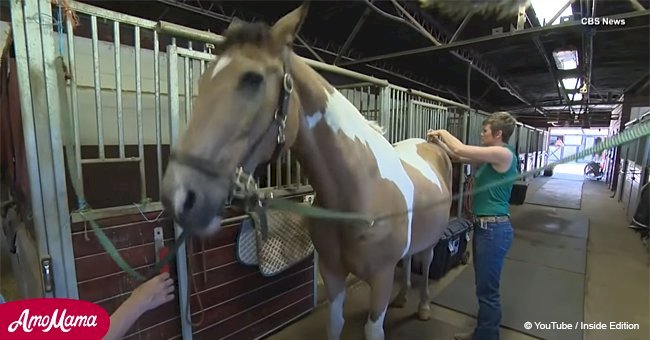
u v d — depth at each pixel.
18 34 0.91
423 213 1.35
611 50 3.37
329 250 1.12
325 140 0.92
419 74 4.42
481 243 1.55
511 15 2.25
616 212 5.05
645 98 4.93
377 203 1.05
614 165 7.27
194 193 0.62
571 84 5.23
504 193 1.51
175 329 1.42
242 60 0.69
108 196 1.41
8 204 1.69
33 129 0.96
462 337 1.74
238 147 0.68
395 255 1.15
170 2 2.10
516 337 1.80
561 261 2.91
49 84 0.97
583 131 14.80
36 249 1.06
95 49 1.08
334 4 2.41
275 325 1.83
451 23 2.74
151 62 2.06
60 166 1.02
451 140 1.75
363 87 2.33
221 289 1.55
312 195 1.89
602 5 2.27
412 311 2.05
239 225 1.58
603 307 2.12
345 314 2.00
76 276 1.10
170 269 1.36
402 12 2.36
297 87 0.83
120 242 1.20
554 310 2.07
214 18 2.39
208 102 0.66
